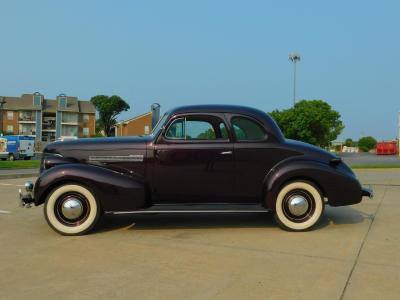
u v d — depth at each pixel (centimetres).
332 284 416
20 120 8750
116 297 388
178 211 621
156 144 647
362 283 418
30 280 434
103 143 654
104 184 615
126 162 645
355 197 643
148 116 5734
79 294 396
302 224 632
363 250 532
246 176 646
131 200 623
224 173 646
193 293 396
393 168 2216
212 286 413
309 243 568
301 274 445
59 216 622
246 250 536
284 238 596
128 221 715
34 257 514
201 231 641
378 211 813
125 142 652
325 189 634
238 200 654
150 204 652
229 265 476
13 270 466
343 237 600
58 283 425
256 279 431
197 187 648
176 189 648
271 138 650
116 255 519
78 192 621
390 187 1238
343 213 790
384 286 411
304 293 394
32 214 805
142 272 455
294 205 630
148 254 521
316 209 636
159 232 636
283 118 6669
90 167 624
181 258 504
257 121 653
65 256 517
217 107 658
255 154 645
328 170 633
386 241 577
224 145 646
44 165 656
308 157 646
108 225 685
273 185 629
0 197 1061
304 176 632
